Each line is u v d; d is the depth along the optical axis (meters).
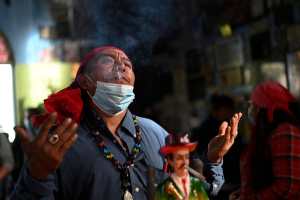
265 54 11.76
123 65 2.96
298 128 3.51
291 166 3.42
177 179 2.76
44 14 16.14
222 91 13.07
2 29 15.27
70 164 2.79
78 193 2.81
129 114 3.05
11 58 15.59
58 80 15.66
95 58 2.99
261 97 3.62
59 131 2.42
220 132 3.24
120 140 2.95
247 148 3.65
